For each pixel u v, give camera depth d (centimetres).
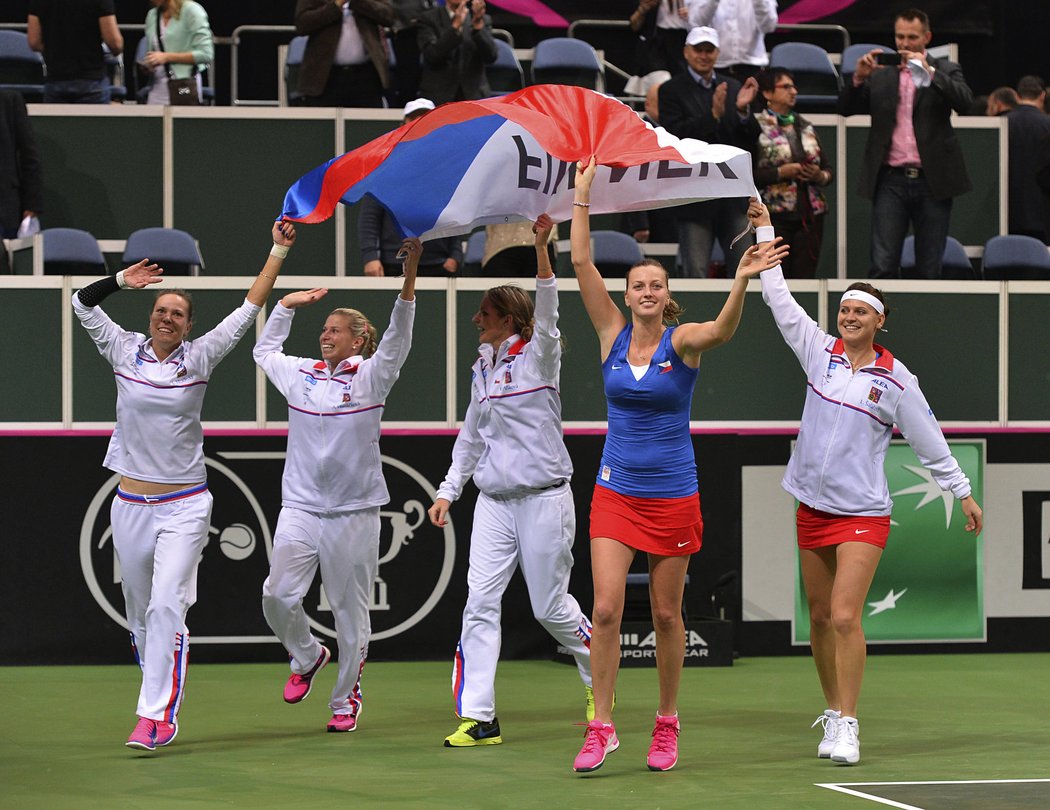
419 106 3466
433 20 4078
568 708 2717
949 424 3478
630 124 2258
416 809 1855
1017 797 1914
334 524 2414
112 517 2333
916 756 2242
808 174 3653
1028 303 3512
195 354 2302
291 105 4422
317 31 4072
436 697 2838
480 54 4091
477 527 2378
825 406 2214
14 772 2095
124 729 2475
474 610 2358
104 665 3250
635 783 2025
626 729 2495
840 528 2198
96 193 4019
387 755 2242
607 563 2086
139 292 3281
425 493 3328
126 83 5241
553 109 2273
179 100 4122
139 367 2303
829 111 4578
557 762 2186
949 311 3488
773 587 3412
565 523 2341
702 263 3650
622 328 2128
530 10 5188
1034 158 4259
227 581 3278
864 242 4256
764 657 3397
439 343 3350
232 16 5250
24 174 3822
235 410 3300
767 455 3416
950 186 3709
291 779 2050
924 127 3709
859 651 2173
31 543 3244
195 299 3312
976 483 3459
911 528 3431
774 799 1909
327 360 2442
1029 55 5406
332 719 2470
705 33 3678
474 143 2322
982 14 5350
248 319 2334
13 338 3259
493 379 2338
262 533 3291
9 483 3241
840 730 2180
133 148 4019
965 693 2898
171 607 2262
